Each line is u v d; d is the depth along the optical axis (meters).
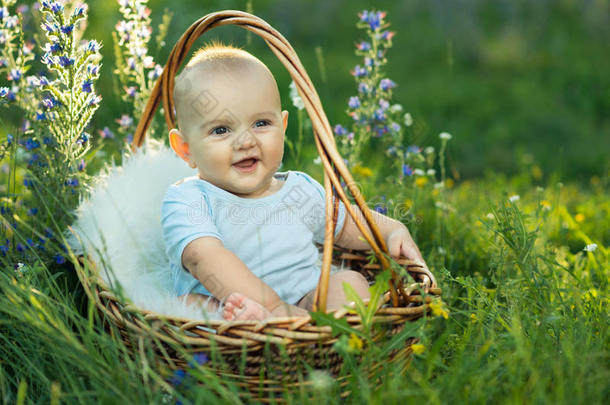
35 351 1.61
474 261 2.49
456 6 9.71
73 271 2.12
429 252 2.54
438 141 4.32
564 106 6.78
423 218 2.71
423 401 1.41
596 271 2.20
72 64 2.04
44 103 2.05
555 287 1.90
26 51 2.24
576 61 7.96
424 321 1.52
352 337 1.41
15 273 1.81
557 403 1.33
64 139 2.11
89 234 1.96
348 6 9.52
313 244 2.10
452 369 1.50
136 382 1.44
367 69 2.55
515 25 9.38
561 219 2.77
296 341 1.45
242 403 1.48
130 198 2.04
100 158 2.80
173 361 1.54
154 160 2.17
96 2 6.63
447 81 7.34
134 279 1.89
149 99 2.14
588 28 9.19
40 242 2.10
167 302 1.67
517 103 6.75
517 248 1.89
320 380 1.34
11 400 1.56
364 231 1.49
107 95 4.40
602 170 5.08
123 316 1.59
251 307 1.62
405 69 7.89
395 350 1.60
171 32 4.48
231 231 1.95
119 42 2.36
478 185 3.90
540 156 5.46
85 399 1.47
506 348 1.61
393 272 1.52
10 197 2.19
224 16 1.84
